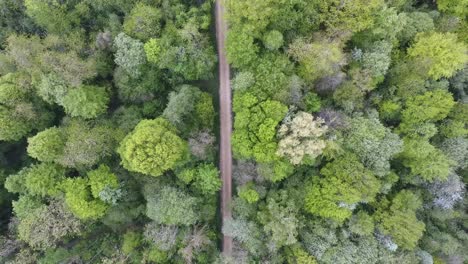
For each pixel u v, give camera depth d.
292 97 37.78
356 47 41.41
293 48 38.19
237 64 39.41
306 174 40.69
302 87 38.75
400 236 39.16
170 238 39.22
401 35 41.38
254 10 36.16
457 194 41.34
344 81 39.16
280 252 40.50
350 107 39.34
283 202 39.12
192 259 41.31
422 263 40.44
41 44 40.75
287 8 37.59
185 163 40.50
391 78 41.66
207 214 41.66
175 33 41.50
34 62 39.19
